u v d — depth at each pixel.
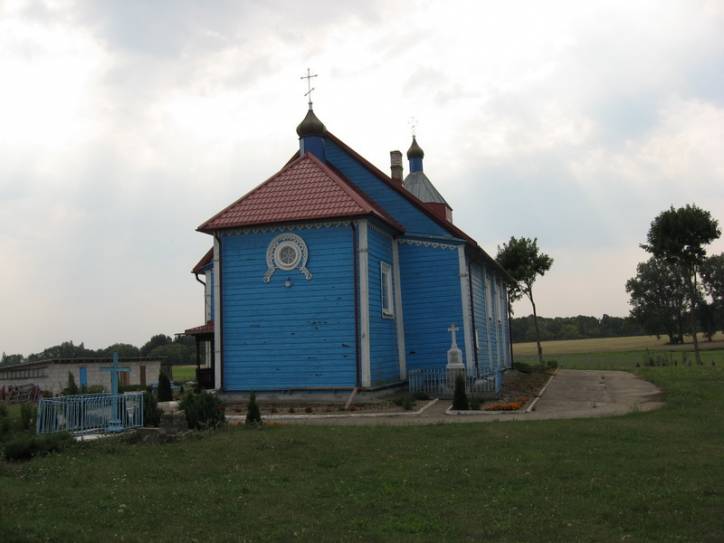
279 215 21.44
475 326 25.09
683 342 99.69
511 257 50.66
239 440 12.64
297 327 21.05
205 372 29.20
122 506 8.48
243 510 8.36
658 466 10.12
